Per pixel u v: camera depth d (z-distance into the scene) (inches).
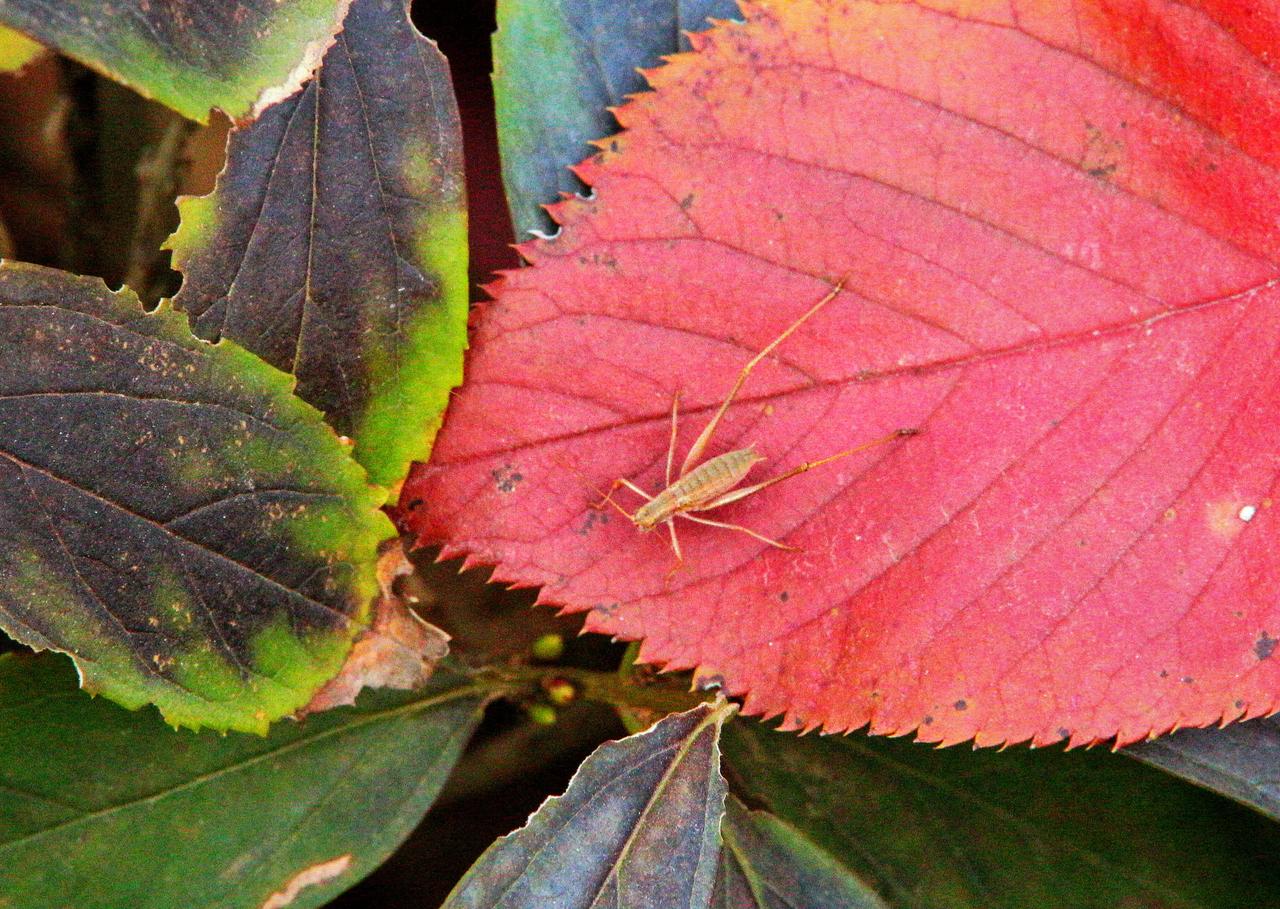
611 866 13.2
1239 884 13.9
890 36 13.4
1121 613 13.4
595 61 13.6
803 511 13.5
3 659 13.3
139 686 12.9
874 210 13.5
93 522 12.8
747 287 13.5
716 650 13.5
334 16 13.1
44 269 12.8
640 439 13.5
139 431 12.9
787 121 13.5
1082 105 13.5
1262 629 13.4
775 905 13.6
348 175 13.2
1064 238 13.6
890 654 13.5
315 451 13.1
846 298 13.5
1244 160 13.5
